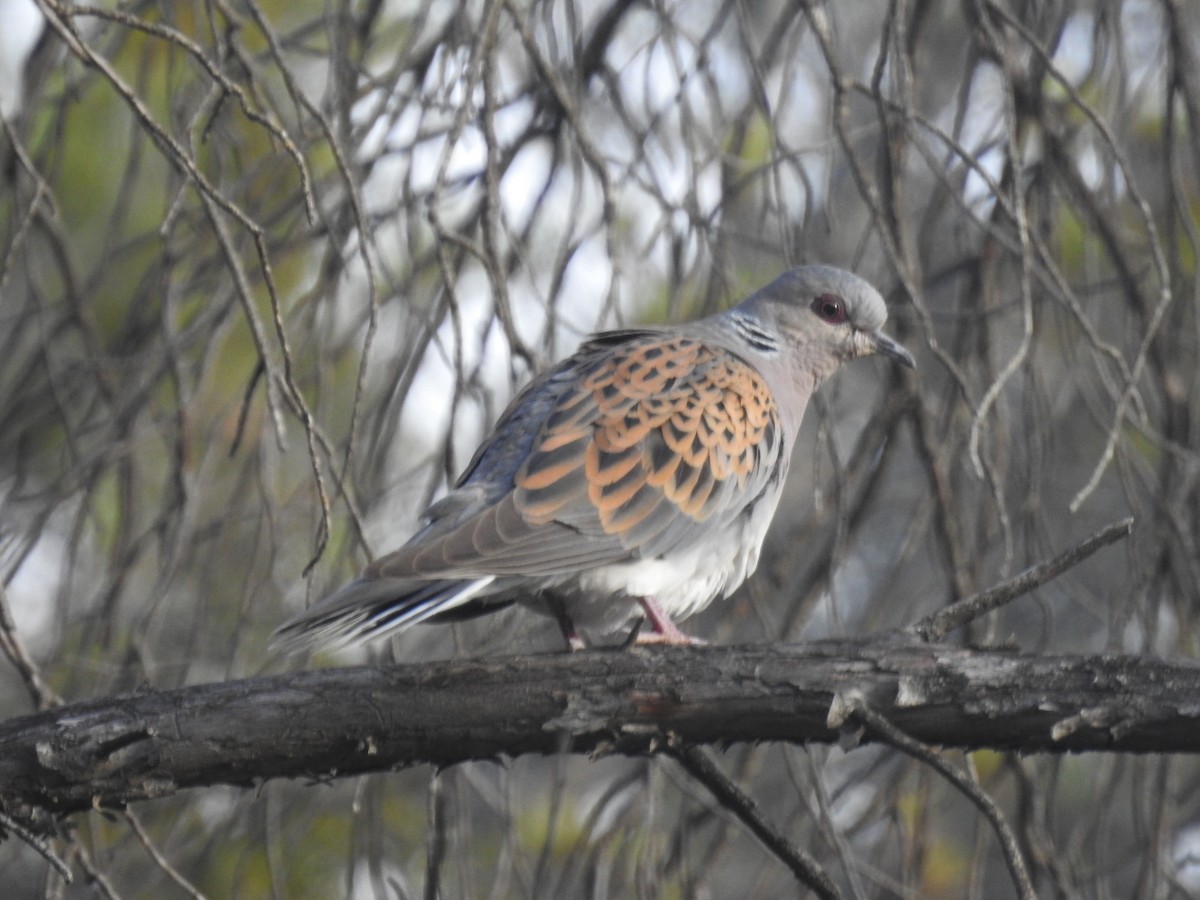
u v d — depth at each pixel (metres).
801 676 7.61
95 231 13.60
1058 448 14.81
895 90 9.87
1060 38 10.79
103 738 7.53
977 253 11.25
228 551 12.01
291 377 7.63
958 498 11.14
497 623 9.91
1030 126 11.07
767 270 14.12
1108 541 7.61
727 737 7.77
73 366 10.86
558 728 7.69
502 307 8.66
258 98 8.73
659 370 10.24
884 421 11.07
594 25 12.34
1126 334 11.00
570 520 9.39
